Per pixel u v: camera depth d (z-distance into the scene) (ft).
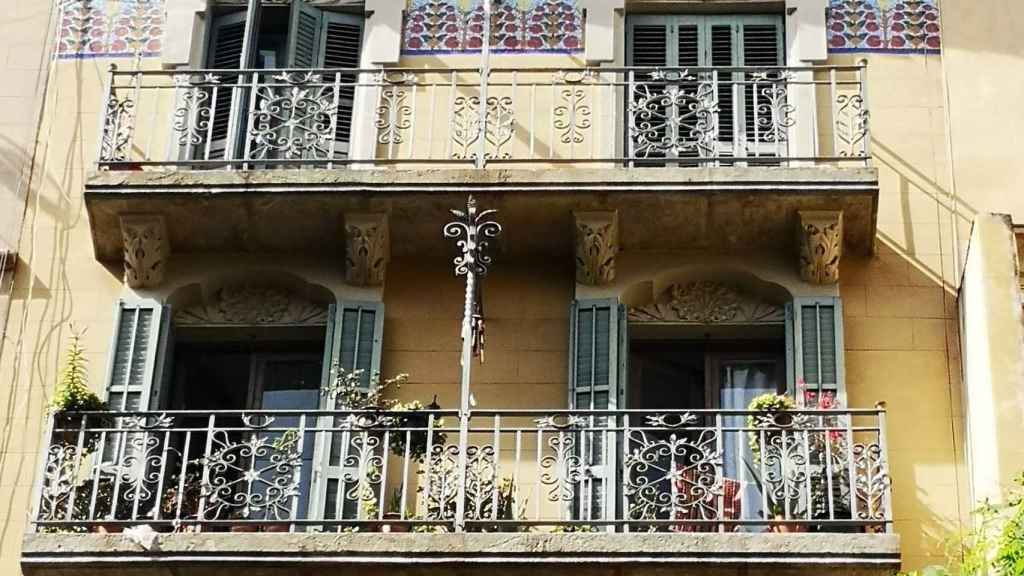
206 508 52.37
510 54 60.95
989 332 51.44
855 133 58.75
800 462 51.52
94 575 50.70
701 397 57.00
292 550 49.83
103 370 56.54
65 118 60.54
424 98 60.18
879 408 51.34
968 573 49.11
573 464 53.31
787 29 61.11
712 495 51.39
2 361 56.70
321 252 57.93
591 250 56.44
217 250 58.03
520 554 49.47
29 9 61.98
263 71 57.93
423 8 61.67
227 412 51.85
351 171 56.34
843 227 56.29
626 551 49.47
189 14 61.82
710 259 57.31
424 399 56.03
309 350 58.03
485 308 57.16
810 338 55.67
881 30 60.80
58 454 52.37
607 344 55.77
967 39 60.39
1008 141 58.85
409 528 51.65
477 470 52.70
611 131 59.26
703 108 57.16
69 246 58.49
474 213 53.83
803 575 49.73
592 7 61.26
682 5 61.67
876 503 51.21
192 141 58.29
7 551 53.72
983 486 51.44
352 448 54.24
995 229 52.90
